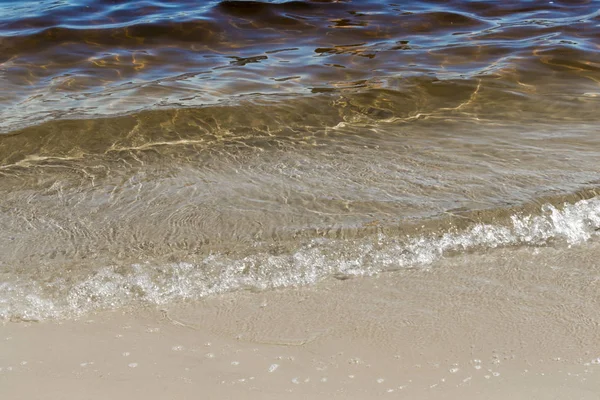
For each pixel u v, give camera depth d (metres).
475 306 4.79
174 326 4.59
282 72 9.49
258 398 3.94
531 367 4.18
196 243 5.41
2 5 12.08
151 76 9.30
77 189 6.23
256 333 4.52
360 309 4.76
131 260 5.21
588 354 4.30
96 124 7.47
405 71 9.51
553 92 8.80
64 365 4.19
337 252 5.32
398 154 6.92
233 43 10.75
